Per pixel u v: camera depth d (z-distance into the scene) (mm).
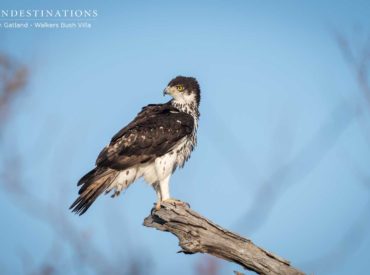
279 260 8531
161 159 12266
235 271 7891
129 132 12273
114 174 12000
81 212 11742
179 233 9570
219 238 8969
